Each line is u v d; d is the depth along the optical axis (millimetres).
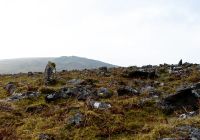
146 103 20938
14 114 21047
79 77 31984
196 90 20484
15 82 30016
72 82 28828
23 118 20531
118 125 17938
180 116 18672
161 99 21000
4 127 19078
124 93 23703
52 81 29062
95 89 24609
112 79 30188
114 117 18828
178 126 16156
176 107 20125
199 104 19578
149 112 20062
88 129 17641
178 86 25203
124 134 17203
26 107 22281
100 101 21578
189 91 20188
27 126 19031
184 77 29078
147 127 17328
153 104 20859
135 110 20125
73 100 22797
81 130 17641
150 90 24406
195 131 15500
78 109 20141
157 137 15445
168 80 29094
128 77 31375
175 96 20344
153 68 36344
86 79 29016
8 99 24500
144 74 31016
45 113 20734
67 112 20062
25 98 23844
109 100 22062
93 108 20062
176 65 38406
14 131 18484
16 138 17375
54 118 19547
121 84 27688
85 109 19719
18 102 23391
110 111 19688
